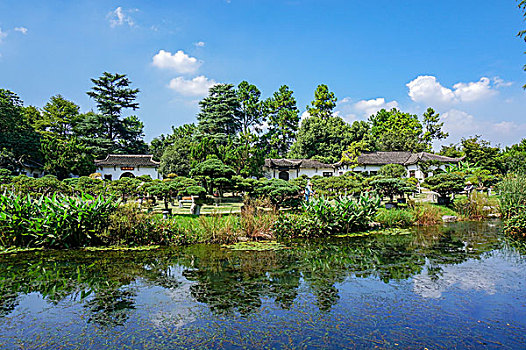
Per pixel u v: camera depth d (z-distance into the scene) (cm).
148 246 952
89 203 963
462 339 420
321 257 855
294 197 1423
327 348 399
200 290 605
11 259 812
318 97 5462
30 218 926
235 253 894
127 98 4700
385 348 399
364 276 688
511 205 1384
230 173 1889
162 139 5581
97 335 433
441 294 579
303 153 4669
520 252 900
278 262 804
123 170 3688
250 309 517
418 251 920
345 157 3734
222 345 407
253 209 1194
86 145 4053
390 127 5741
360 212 1195
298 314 497
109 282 650
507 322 468
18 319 481
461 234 1177
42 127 4506
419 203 1584
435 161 3666
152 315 495
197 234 1016
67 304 537
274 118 5503
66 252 879
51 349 399
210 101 4581
